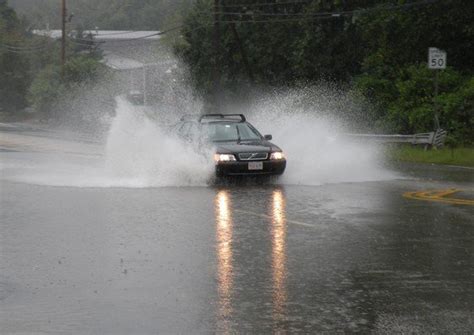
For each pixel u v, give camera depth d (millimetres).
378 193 27344
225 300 12914
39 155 48031
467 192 27609
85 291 13617
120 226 20594
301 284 14008
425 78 57406
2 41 133625
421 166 39875
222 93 76875
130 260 16203
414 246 17469
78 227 20453
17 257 16547
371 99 61125
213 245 17797
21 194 27844
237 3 76938
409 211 22875
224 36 77000
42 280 14477
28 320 11836
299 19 69312
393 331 11102
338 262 15867
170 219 21734
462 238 18406
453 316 11820
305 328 11289
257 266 15523
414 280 14234
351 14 64938
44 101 105938
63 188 29656
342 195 26781
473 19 58719
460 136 51375
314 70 69750
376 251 16953
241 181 30266
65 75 101312
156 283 14164
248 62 75250
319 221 21156
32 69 139500
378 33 62688
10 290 13742
